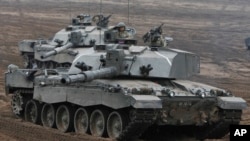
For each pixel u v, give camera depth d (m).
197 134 49.94
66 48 76.62
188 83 49.22
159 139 49.78
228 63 116.88
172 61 48.84
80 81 44.78
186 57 50.62
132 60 48.62
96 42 76.56
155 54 49.69
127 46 51.25
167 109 44.75
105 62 48.56
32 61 94.81
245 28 164.62
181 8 194.62
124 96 43.25
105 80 47.84
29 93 55.25
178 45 136.00
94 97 46.25
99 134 47.28
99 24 80.25
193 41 142.38
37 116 54.06
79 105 48.38
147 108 42.25
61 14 173.00
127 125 44.34
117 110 45.09
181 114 45.56
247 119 59.00
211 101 46.25
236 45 139.75
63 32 84.25
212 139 49.03
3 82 83.38
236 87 90.19
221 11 192.88
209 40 145.00
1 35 133.88
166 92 44.47
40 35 138.00
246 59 122.94
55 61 80.94
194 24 167.25
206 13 187.12
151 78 49.19
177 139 49.91
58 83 49.78
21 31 140.75
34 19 160.25
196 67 52.81
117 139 44.88
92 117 47.91
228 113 46.62
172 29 156.62
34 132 48.12
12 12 171.00
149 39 51.91
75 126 49.62
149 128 50.31
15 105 57.06
